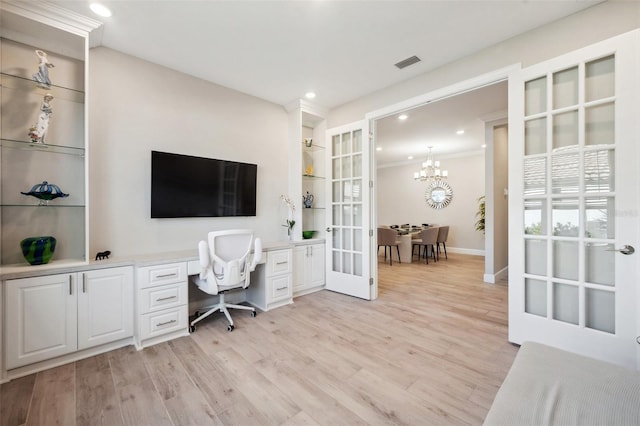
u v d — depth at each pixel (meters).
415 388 1.83
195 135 3.18
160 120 2.93
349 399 1.73
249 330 2.72
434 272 5.31
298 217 3.89
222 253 2.72
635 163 1.86
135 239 2.77
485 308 3.33
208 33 2.39
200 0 2.00
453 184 7.78
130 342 2.44
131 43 2.54
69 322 2.12
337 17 2.19
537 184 2.29
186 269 2.63
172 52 2.69
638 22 1.87
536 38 2.30
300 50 2.65
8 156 2.18
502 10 2.10
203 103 3.24
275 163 3.92
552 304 2.22
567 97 2.17
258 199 3.74
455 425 1.52
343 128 3.90
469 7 2.07
